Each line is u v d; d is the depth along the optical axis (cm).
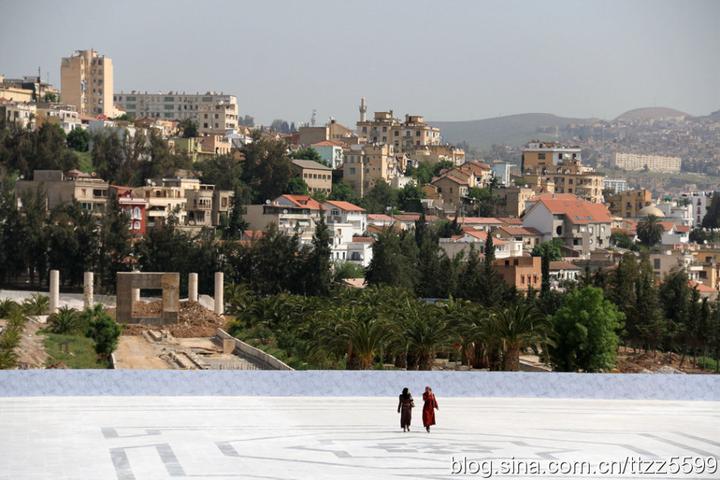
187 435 8312
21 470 7031
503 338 16812
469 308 18575
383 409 9819
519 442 8262
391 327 16100
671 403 10625
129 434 8319
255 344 19388
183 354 18850
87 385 10450
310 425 8869
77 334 19175
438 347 16525
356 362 16000
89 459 7381
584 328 18225
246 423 8912
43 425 8669
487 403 10406
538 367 18775
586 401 10681
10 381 10344
